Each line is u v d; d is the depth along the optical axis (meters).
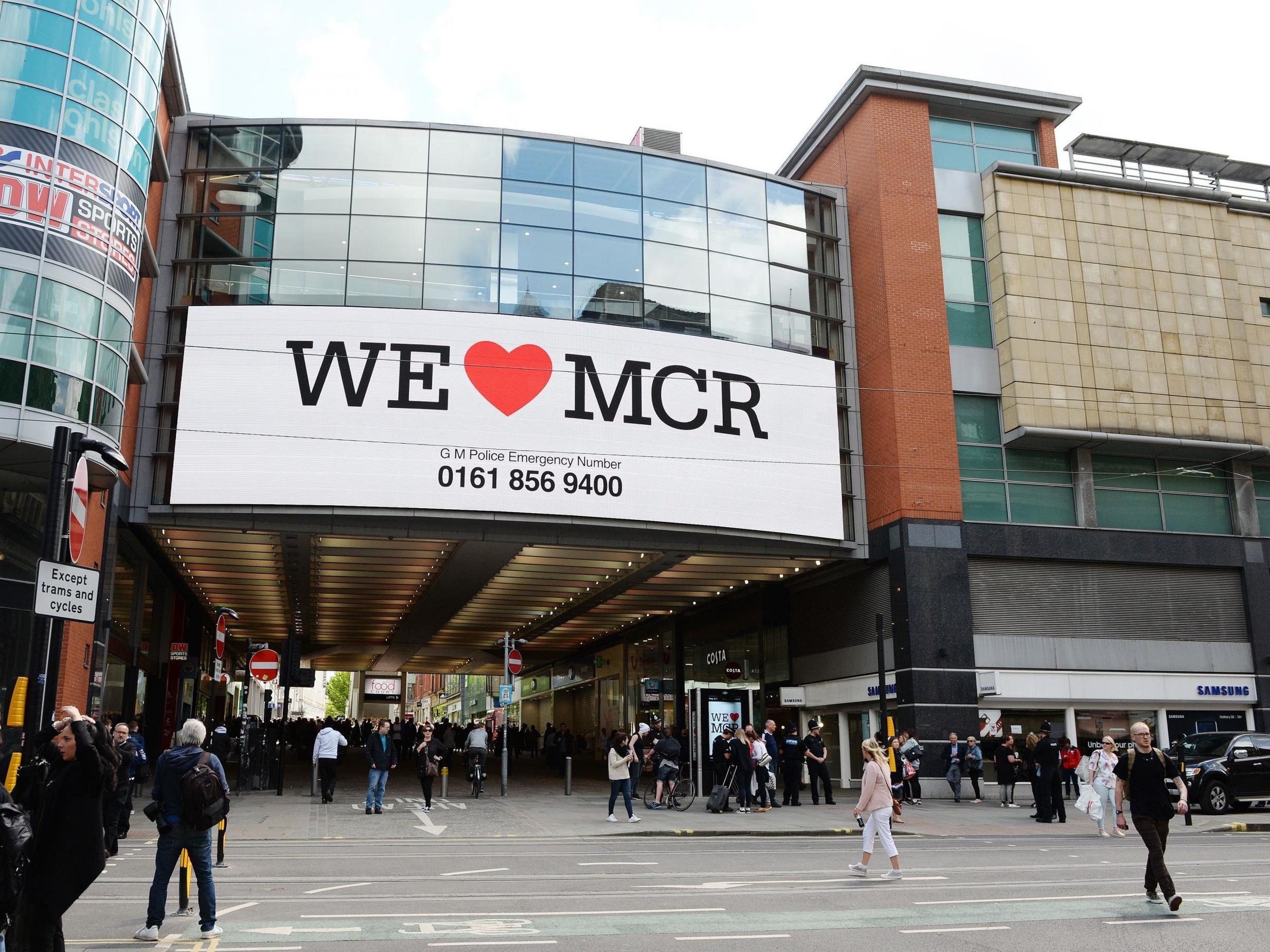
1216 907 10.23
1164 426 31.80
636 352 29.34
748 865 14.03
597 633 53.25
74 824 6.80
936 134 33.81
